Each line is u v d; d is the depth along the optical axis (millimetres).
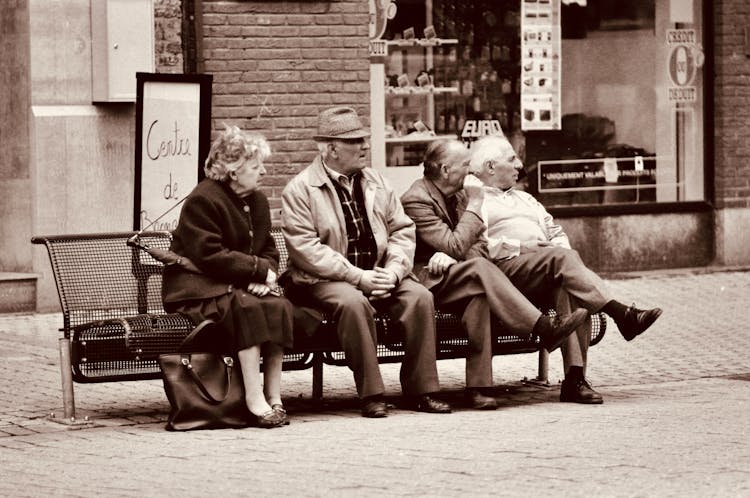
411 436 15930
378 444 15438
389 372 21266
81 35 26625
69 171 26594
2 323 25469
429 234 18781
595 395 18469
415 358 17828
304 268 17797
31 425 17000
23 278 26484
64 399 17188
